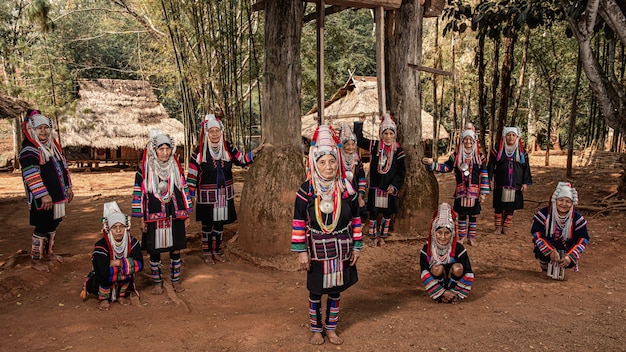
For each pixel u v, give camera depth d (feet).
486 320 14.78
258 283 19.08
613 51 37.78
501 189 26.13
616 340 13.26
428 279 16.43
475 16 35.78
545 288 17.90
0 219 33.30
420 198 25.20
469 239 24.68
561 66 63.41
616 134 61.57
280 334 13.85
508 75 40.78
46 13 45.27
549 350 12.71
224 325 14.61
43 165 19.29
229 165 21.97
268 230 21.38
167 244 17.66
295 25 21.90
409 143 25.59
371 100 78.84
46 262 19.99
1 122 104.88
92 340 13.57
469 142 23.90
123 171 71.87
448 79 68.39
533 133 81.61
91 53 98.48
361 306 16.28
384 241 24.32
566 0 28.30
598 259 21.62
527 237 26.03
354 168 21.42
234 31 37.29
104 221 16.42
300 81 22.41
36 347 13.15
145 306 16.51
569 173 45.55
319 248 12.90
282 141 22.24
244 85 84.23
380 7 22.54
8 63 58.80
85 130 70.74
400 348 12.91
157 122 76.74
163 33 57.26
